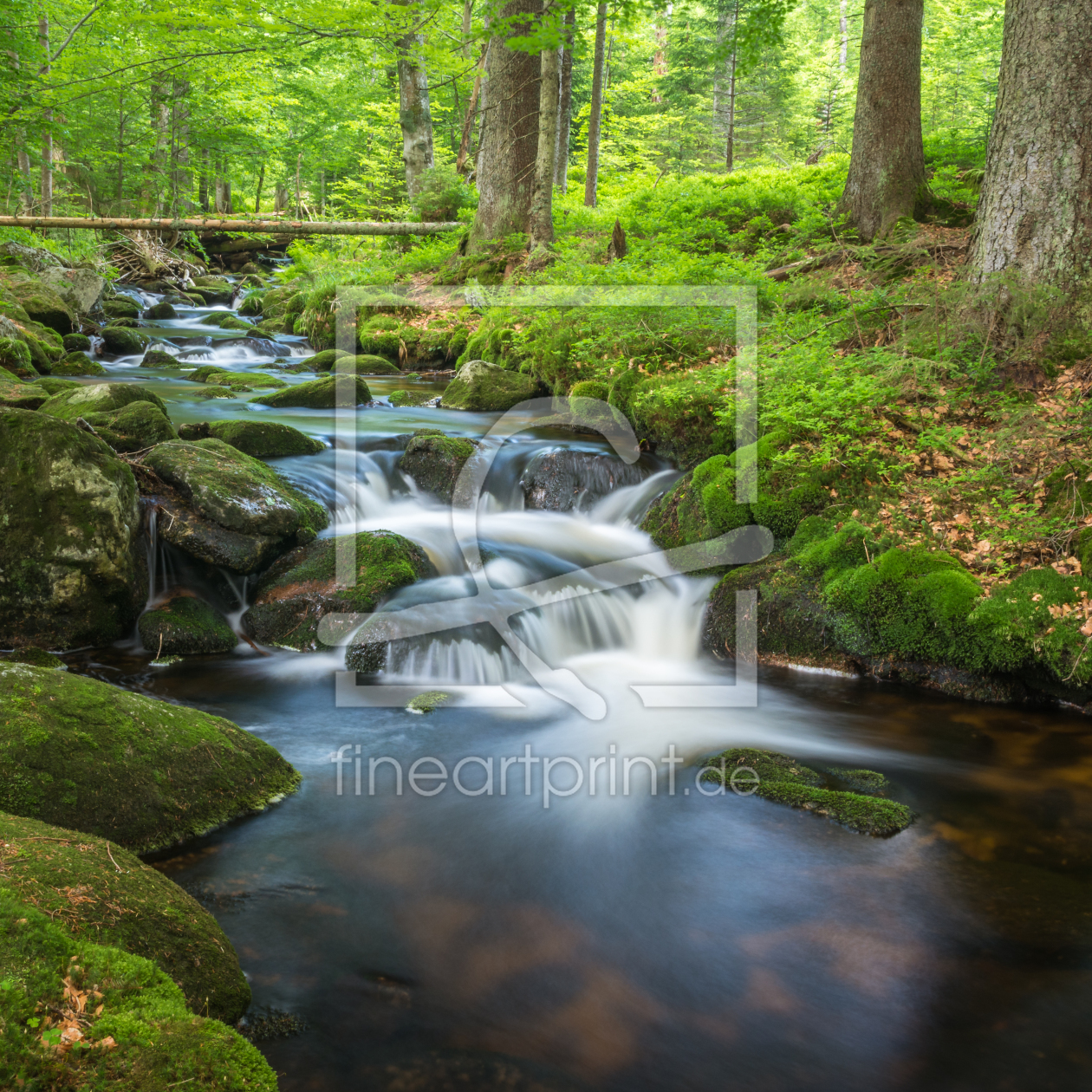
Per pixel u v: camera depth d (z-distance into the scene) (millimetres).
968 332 7203
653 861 3691
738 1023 2816
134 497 5691
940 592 5238
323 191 30734
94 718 3568
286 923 3178
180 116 24312
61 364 11492
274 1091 2107
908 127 11164
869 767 4480
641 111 33188
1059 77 7035
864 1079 2602
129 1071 1969
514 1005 2854
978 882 3545
